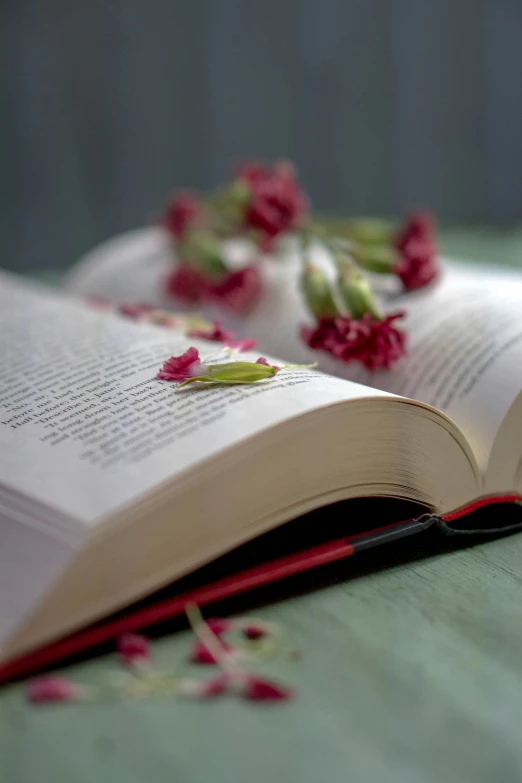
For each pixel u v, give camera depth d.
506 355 0.34
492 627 0.27
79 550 0.25
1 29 0.85
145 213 0.94
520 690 0.25
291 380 0.30
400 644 0.26
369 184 1.02
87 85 0.89
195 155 0.95
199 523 0.27
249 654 0.26
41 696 0.24
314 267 0.37
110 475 0.27
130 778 0.22
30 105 0.88
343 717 0.24
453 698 0.25
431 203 1.04
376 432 0.29
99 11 0.88
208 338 0.36
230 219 0.49
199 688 0.25
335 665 0.26
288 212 0.45
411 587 0.29
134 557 0.26
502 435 0.32
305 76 0.97
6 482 0.27
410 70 1.00
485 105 1.03
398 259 0.40
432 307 0.38
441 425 0.31
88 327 0.37
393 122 1.01
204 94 0.94
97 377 0.32
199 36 0.93
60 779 0.22
